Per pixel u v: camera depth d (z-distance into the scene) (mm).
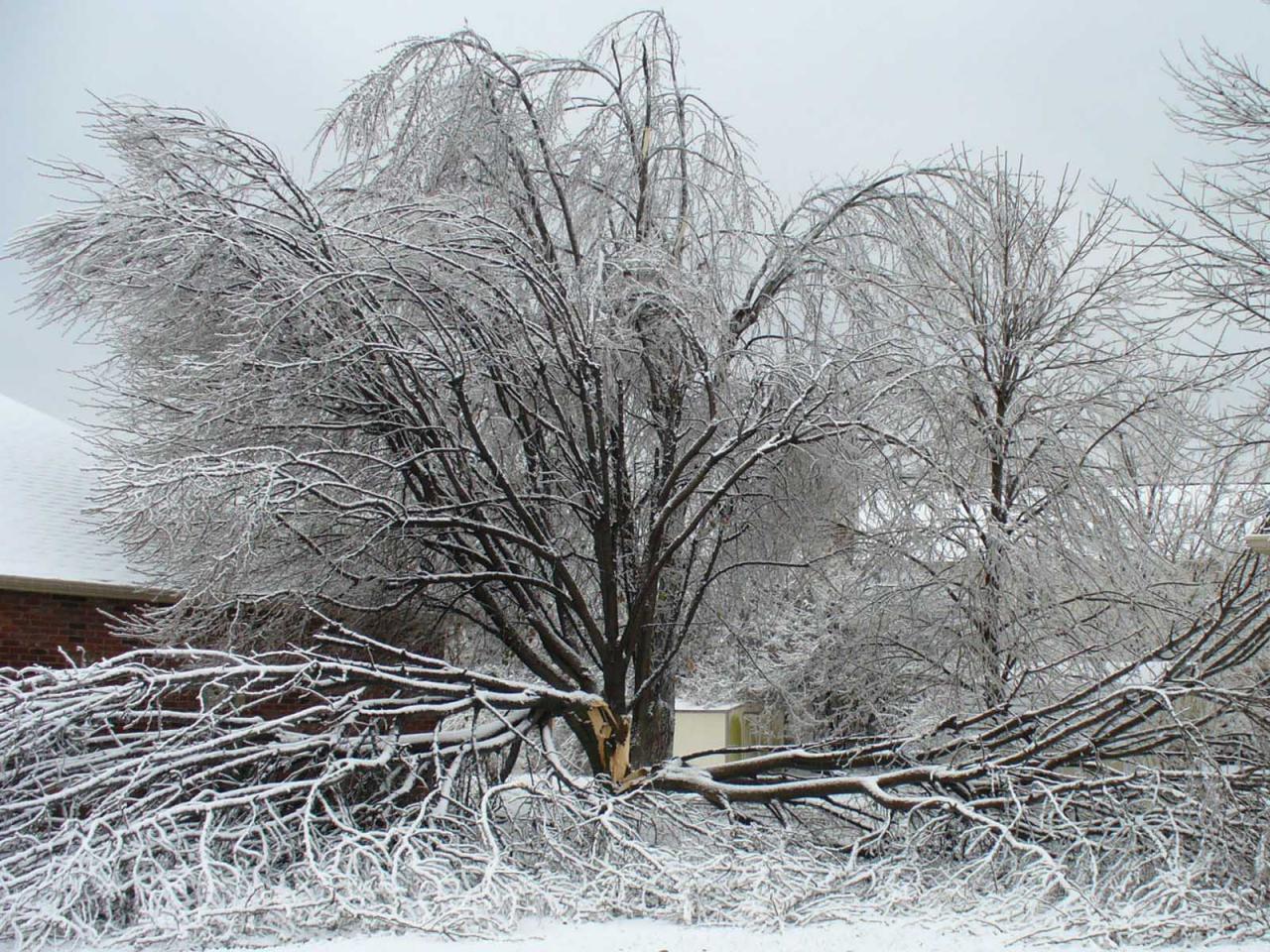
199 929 7766
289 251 11875
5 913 7586
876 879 9711
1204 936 8305
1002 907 8773
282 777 10633
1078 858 9680
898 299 14250
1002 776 10688
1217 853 9461
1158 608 13188
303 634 12383
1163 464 14516
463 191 13602
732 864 9273
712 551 15266
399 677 10852
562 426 13031
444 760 11398
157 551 12414
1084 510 13320
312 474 11695
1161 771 10375
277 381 11617
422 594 13211
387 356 11820
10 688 8938
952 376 12930
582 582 15258
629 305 13062
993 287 15172
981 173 15164
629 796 10734
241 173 12320
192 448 11922
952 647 14625
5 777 8789
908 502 13102
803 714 16578
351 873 8688
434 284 11766
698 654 16891
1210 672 11062
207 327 12352
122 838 8609
